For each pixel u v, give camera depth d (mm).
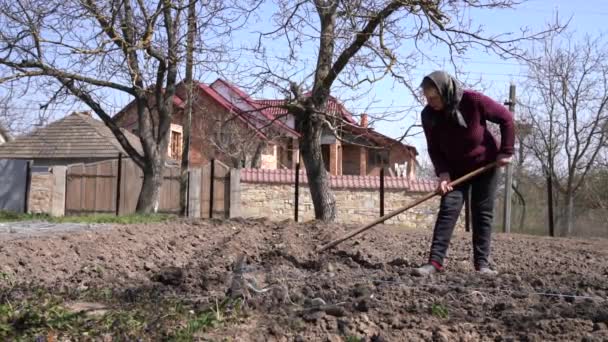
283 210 22516
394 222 21797
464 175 6547
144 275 6840
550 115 29172
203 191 22266
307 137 15703
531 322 4402
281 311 4664
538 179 31062
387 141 15781
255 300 4879
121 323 4426
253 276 5867
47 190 22328
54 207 22281
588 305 5090
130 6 15797
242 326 4336
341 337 4098
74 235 8945
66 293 5656
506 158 6395
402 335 4148
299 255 8047
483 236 6746
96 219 13430
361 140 17531
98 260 7617
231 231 10500
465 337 4109
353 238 9984
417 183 21969
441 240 6531
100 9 14977
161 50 16172
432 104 6336
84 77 16375
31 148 31469
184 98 20641
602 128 28562
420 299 5133
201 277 6301
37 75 15758
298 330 4254
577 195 29359
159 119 18172
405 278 6148
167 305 4875
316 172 15844
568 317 4680
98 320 4582
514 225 26219
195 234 9977
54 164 31047
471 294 5359
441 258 6535
